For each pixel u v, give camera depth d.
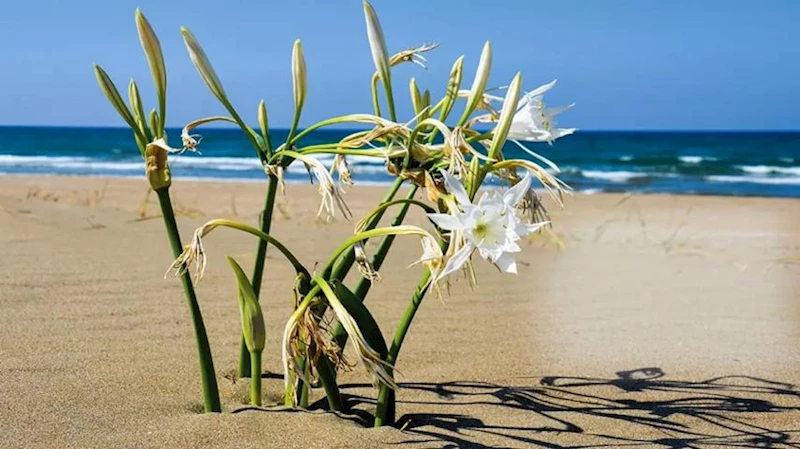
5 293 3.46
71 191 12.79
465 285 4.25
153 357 2.60
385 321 3.34
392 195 2.14
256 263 2.14
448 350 2.89
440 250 1.65
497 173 1.79
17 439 1.88
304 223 7.23
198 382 2.35
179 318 3.16
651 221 8.80
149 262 4.43
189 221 6.67
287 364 1.76
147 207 8.53
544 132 1.89
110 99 1.82
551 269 4.90
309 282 1.91
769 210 10.80
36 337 2.78
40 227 5.49
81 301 3.38
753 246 6.37
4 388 2.23
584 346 2.99
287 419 2.01
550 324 3.34
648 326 3.34
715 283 4.47
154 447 1.85
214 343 2.80
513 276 4.58
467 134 1.99
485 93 2.00
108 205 9.22
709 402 2.36
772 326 3.37
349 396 2.33
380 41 1.91
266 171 1.94
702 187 18.53
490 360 2.78
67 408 2.09
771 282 4.54
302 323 1.80
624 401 2.36
